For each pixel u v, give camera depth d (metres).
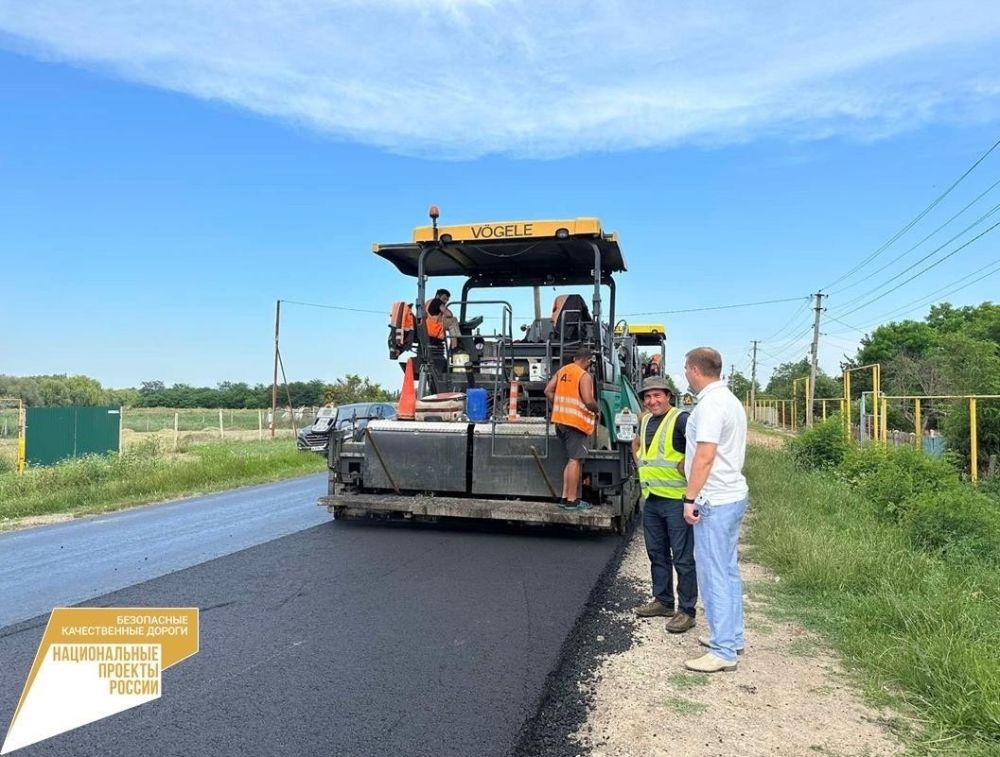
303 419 40.56
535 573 6.35
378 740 3.32
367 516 8.77
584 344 8.42
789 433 37.75
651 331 15.91
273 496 11.85
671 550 5.23
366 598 5.54
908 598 5.02
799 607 5.44
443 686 3.93
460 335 9.08
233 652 4.40
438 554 7.03
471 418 8.19
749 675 4.13
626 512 8.01
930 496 9.15
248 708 3.64
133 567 6.61
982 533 7.94
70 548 7.66
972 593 5.27
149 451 16.50
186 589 5.79
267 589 5.78
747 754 3.21
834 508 9.46
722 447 4.25
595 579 6.18
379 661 4.27
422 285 8.48
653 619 5.19
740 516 4.30
